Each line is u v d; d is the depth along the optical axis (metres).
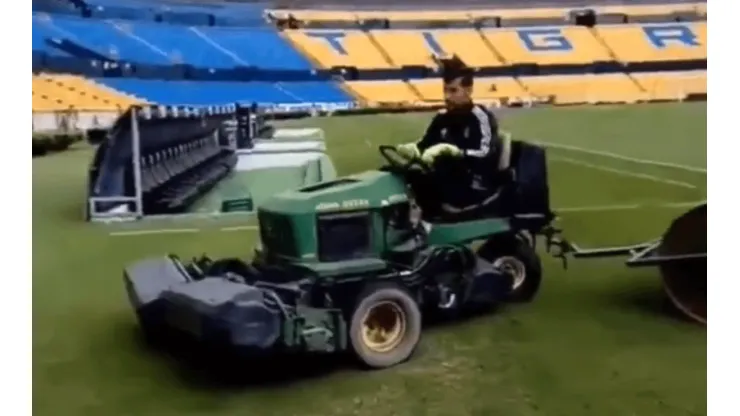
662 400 2.50
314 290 2.53
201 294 2.42
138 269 2.75
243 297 2.36
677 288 2.90
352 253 2.61
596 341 2.72
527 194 2.92
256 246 2.88
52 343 2.67
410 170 2.76
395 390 2.49
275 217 2.60
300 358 2.60
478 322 2.85
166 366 2.59
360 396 2.46
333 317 2.49
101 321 2.76
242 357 2.59
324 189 2.66
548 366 2.61
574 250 2.97
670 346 2.73
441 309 2.73
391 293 2.56
